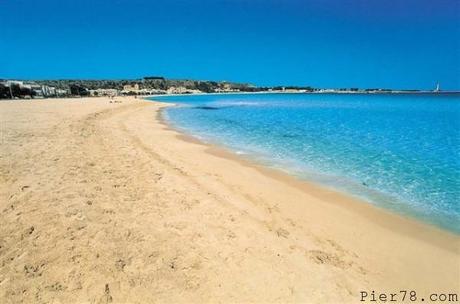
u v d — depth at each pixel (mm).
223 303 4410
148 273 4812
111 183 8250
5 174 8047
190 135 20375
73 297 4246
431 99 92125
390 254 6262
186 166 11547
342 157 14070
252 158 13859
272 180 10680
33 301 4125
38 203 6551
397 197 9242
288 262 5543
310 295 4758
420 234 7113
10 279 4445
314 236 6766
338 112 42094
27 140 12711
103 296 4305
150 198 7574
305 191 9680
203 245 5734
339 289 4996
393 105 60219
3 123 18562
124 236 5688
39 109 33719
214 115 37500
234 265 5254
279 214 7801
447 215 8078
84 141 13570
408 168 12234
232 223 6797
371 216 7988
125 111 39500
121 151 12406
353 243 6605
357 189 9906
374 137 19625
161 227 6184
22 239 5316
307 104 66438
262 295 4641
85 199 6957
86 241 5406
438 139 18922
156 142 16562
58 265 4781
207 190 8859
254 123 27844
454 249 6523
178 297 4430
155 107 53812
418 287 5289
